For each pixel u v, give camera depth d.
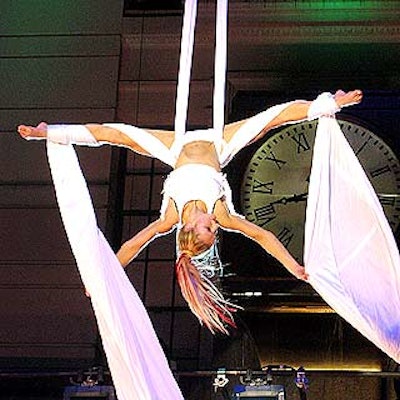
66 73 9.23
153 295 8.48
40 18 9.44
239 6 8.83
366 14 8.81
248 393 6.41
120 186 8.74
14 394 8.14
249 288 7.32
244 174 7.50
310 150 7.53
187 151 4.17
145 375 3.80
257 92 7.98
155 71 9.12
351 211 4.17
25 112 9.15
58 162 4.16
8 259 8.74
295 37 8.94
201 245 3.95
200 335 8.28
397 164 7.46
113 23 9.31
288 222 7.39
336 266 4.04
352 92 4.12
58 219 8.84
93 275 3.92
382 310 3.97
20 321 8.53
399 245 7.27
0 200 8.93
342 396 7.48
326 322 7.58
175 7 9.12
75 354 8.38
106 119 9.05
